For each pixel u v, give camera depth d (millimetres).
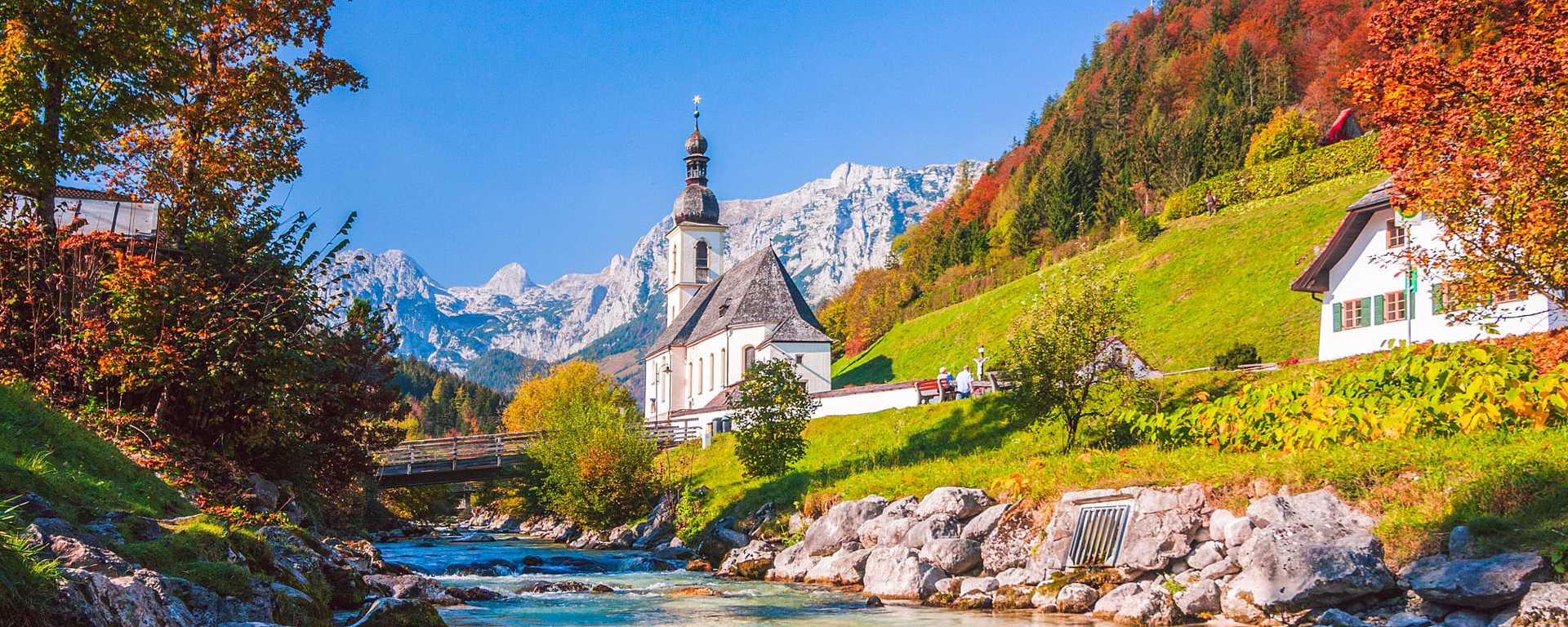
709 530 35500
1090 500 20391
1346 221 41906
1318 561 15188
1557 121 19797
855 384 88562
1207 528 18188
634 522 45125
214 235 23938
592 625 17703
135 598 8484
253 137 30312
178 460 19391
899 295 111000
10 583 6746
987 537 22031
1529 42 20656
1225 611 15930
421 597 19859
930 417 43531
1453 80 22078
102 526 11898
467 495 94875
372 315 30766
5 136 20031
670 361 93188
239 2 27891
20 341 20359
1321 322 44062
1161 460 22250
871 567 22625
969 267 119000
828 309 117625
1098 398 32094
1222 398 24016
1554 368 19297
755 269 85250
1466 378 19484
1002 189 142250
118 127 26844
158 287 20594
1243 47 129750
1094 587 18531
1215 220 77125
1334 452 19000
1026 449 33281
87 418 18953
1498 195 20703
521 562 30625
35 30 20594
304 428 26812
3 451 13531
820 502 30016
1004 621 17250
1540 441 17109
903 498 25781
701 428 63156
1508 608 13500
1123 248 82062
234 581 11516
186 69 23891
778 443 39938
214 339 21016
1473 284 21359
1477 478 16062
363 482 42656
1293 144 90000
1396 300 40250
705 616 18844
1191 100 134000
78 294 20922
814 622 17812
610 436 46469
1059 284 32094
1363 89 23641
